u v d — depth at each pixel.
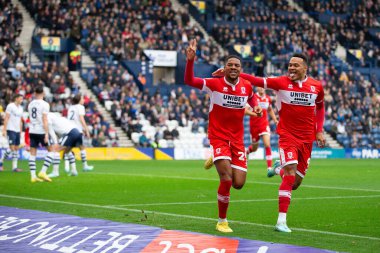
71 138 25.58
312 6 64.38
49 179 23.64
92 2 51.22
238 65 12.86
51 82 43.31
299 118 13.42
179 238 11.90
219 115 13.04
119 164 36.34
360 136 51.81
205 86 12.94
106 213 15.45
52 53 47.94
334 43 60.75
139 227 13.12
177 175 27.11
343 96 53.56
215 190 20.89
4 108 40.88
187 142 45.75
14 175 26.72
